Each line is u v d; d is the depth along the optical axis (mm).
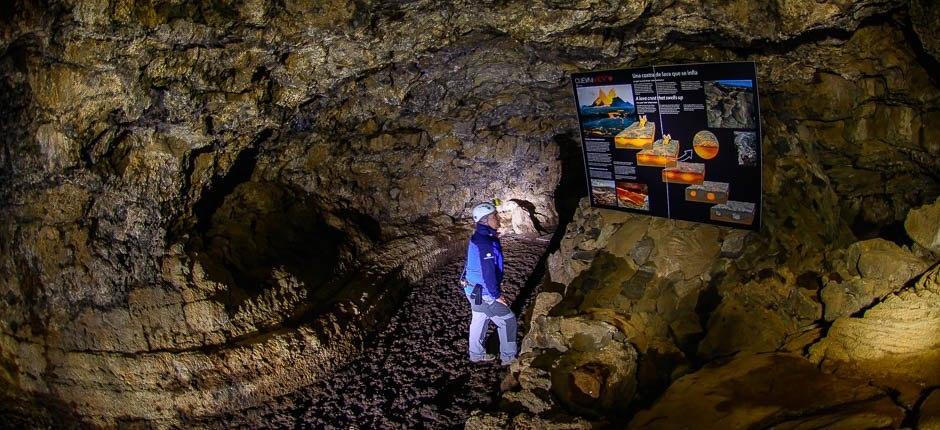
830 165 6004
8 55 4684
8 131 5180
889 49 4844
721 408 4078
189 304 5691
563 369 4750
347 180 8688
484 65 6621
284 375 5879
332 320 6500
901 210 5586
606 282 5863
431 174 9531
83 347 5629
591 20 5094
